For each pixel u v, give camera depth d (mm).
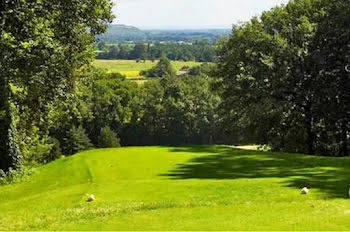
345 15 33500
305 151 37469
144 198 14047
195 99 83562
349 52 32906
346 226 9656
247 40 37125
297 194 13719
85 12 25344
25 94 25203
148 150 26219
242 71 36781
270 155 24141
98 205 13391
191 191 14695
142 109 83875
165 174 19062
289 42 35531
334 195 13445
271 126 37094
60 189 16219
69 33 25531
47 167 22547
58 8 23969
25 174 21297
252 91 35812
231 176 18141
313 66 34062
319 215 10727
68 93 28250
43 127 36375
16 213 13141
